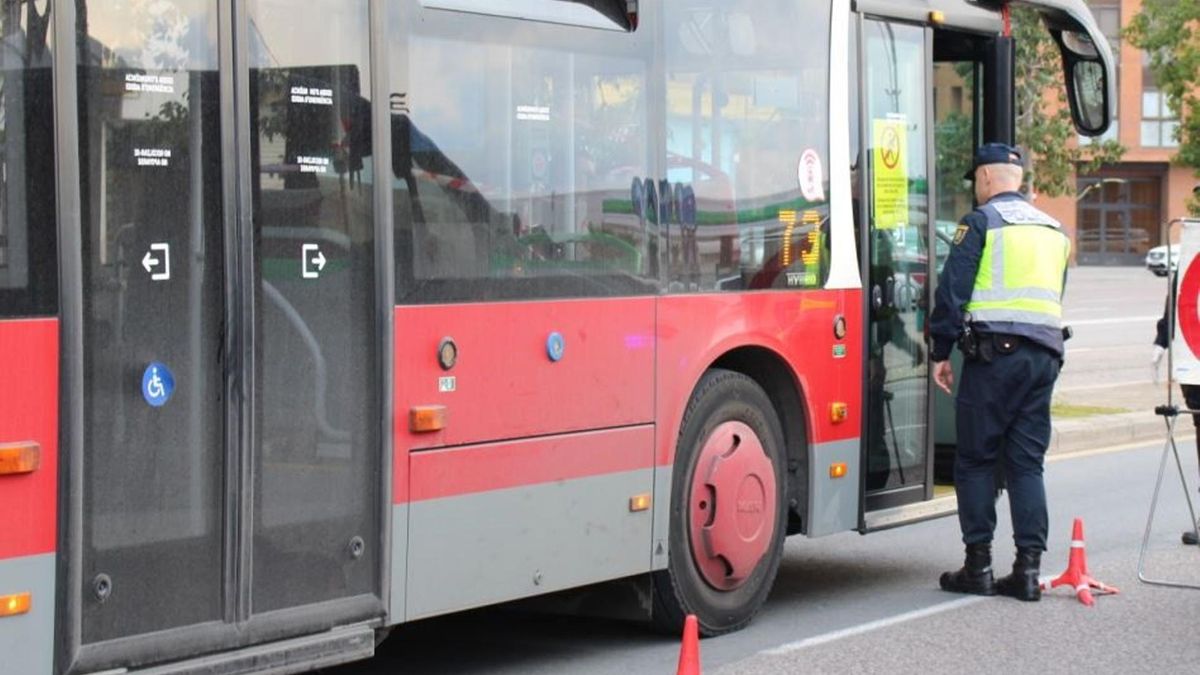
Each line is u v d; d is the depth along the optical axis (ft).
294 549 18.56
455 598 20.36
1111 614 26.66
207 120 17.63
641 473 23.00
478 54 20.68
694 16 23.98
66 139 16.29
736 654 23.95
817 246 26.25
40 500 16.07
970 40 31.14
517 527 21.13
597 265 22.27
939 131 31.86
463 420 20.35
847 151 26.86
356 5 19.22
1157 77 73.10
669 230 23.45
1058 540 33.45
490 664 23.45
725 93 24.50
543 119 21.54
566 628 25.85
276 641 18.38
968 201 31.71
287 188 18.43
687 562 24.20
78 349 16.35
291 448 18.48
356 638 19.12
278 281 18.33
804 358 25.95
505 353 20.89
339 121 19.01
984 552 28.19
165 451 17.26
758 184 25.08
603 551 22.45
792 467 26.37
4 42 15.80
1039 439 27.45
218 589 17.80
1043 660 23.57
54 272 16.19
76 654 16.43
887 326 27.89
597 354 22.22
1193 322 28.53
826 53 26.45
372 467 19.39
